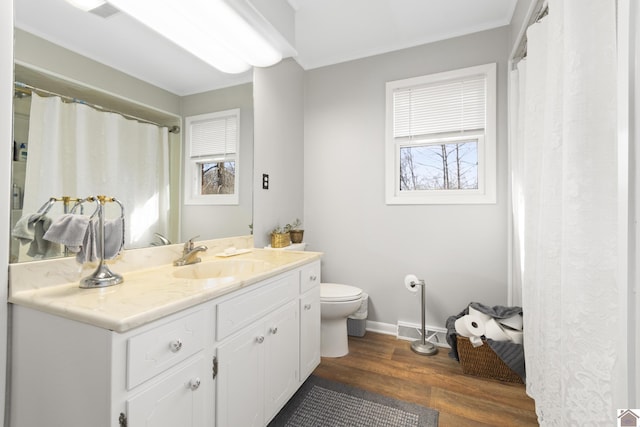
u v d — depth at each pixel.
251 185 2.10
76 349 0.82
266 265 1.52
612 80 0.90
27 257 0.99
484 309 2.00
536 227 1.46
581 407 0.95
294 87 2.66
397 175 2.55
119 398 0.77
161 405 0.87
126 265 1.30
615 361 0.85
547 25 1.35
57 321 0.86
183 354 0.95
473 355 1.88
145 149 1.40
